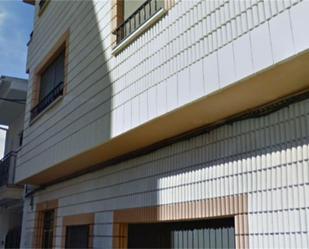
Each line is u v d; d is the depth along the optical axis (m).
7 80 11.76
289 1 3.07
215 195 4.16
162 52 4.50
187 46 4.12
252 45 3.35
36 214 9.56
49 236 8.95
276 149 3.57
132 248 5.78
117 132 5.12
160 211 4.97
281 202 3.43
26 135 9.05
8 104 12.94
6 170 11.55
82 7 6.91
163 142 5.15
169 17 4.46
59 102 7.23
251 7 3.40
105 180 6.50
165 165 5.04
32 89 9.45
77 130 6.32
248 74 3.34
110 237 6.02
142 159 5.55
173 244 5.07
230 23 3.61
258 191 3.67
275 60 3.12
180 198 4.66
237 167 3.94
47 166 7.37
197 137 4.57
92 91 6.01
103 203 6.43
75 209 7.46
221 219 4.34
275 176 3.53
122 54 5.31
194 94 3.92
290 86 3.42
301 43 2.94
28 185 10.24
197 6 4.05
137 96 4.84
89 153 6.05
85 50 6.49
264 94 3.60
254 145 3.80
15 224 13.88
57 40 8.05
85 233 7.02
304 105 3.39
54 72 8.60
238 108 3.96
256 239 3.60
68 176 7.95
